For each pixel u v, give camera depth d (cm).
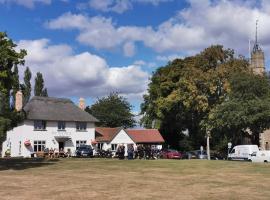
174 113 8750
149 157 6544
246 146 6588
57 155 7612
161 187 2641
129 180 3070
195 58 8200
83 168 4288
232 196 2255
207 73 7744
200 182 2944
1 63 4394
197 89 7725
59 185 2745
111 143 9119
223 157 7831
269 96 7075
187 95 7825
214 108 7381
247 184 2823
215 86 7650
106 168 4272
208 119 7581
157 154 7450
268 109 6706
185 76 7912
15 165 4797
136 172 3794
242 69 7750
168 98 8188
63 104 8888
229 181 3014
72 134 8744
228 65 7788
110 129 9575
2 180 3084
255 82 7088
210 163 4984
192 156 7800
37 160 5950
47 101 8706
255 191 2466
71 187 2631
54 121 8519
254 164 4838
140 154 6562
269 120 6781
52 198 2158
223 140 8500
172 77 8650
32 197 2192
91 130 9025
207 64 8050
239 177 3325
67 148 8625
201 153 7800
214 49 8069
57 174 3606
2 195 2267
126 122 12094
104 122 11881
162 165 4666
